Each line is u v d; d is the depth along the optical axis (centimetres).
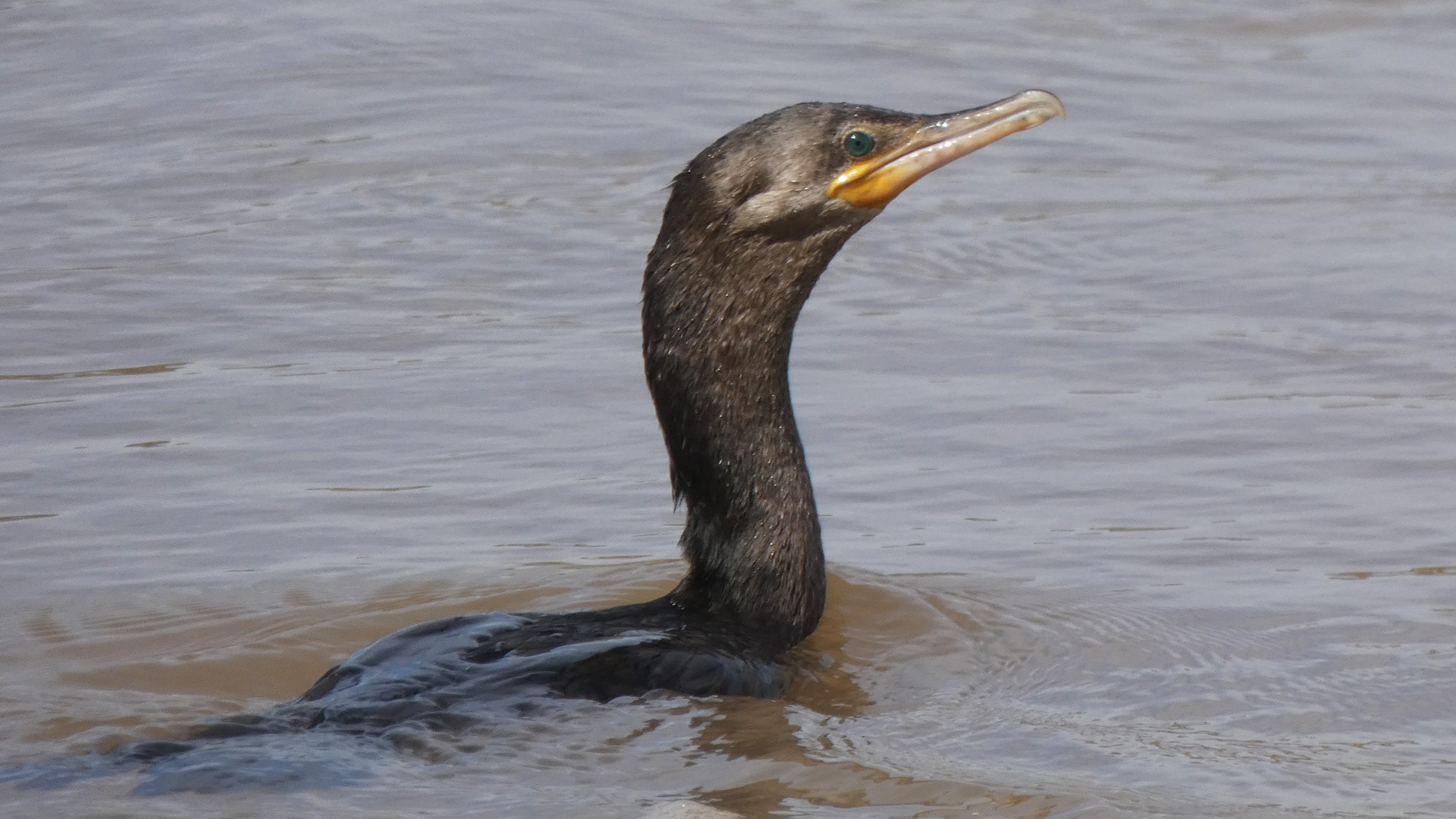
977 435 1370
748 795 819
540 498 1267
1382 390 1441
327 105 2127
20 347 1522
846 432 1379
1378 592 1098
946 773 852
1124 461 1320
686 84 2214
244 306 1616
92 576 1140
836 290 1694
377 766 813
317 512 1242
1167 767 866
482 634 944
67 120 2062
